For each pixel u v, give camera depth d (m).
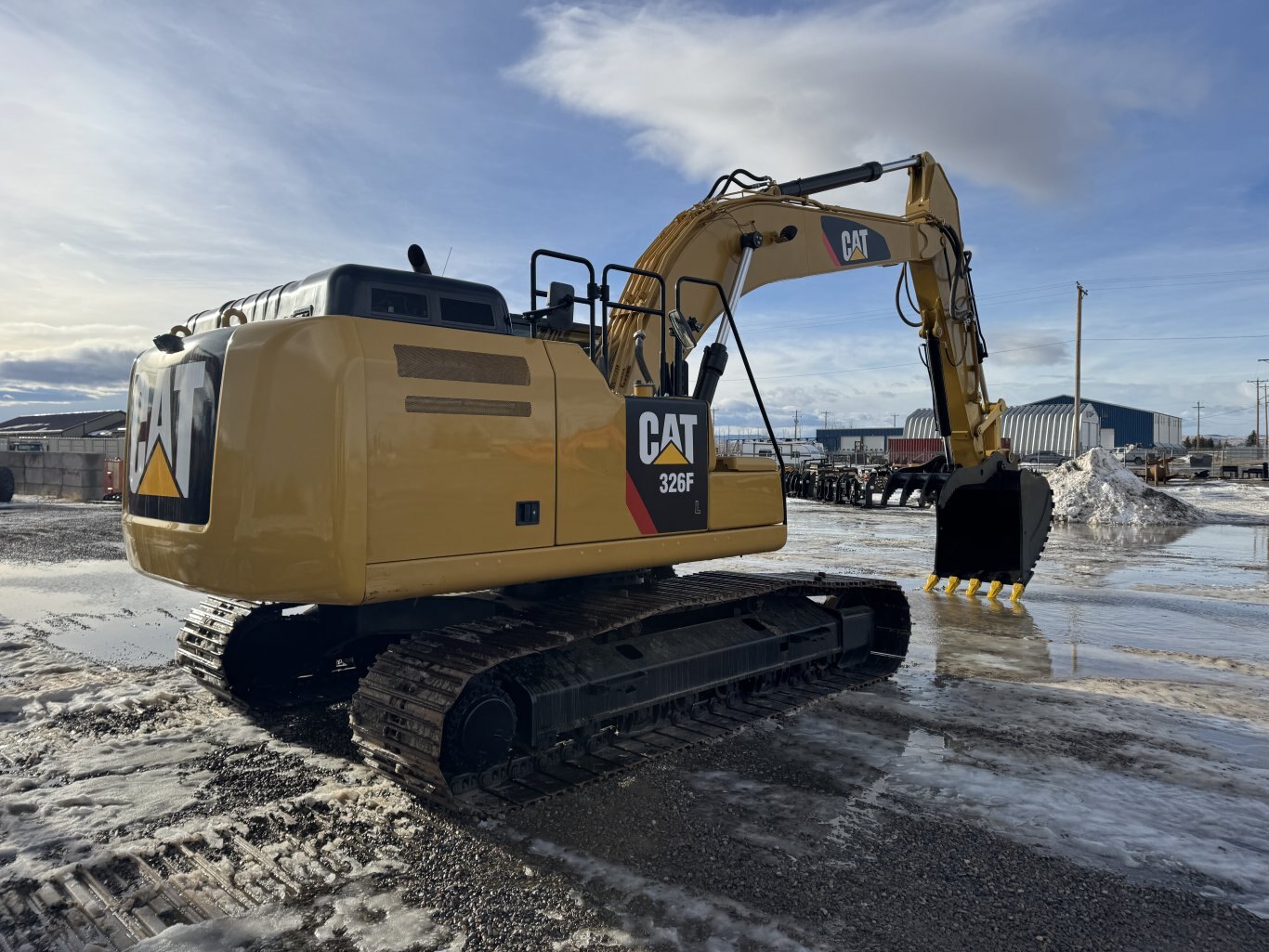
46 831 3.58
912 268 8.93
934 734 4.93
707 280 5.28
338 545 3.36
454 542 3.71
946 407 9.28
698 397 5.78
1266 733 4.96
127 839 3.51
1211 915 3.00
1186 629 7.94
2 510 20.41
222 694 5.31
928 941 2.80
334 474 3.38
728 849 3.45
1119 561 12.62
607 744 4.48
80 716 5.14
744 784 4.15
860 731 4.98
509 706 3.93
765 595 5.89
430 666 3.79
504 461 3.90
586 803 3.90
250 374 3.52
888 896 3.09
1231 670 6.42
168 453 3.98
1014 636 7.60
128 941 2.78
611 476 4.38
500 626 4.17
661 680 4.67
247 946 2.73
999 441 9.76
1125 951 2.78
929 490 10.82
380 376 3.52
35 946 2.76
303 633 5.39
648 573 5.13
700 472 4.88
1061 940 2.83
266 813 3.76
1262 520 19.30
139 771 4.26
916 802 3.95
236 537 3.48
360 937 2.79
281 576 3.43
